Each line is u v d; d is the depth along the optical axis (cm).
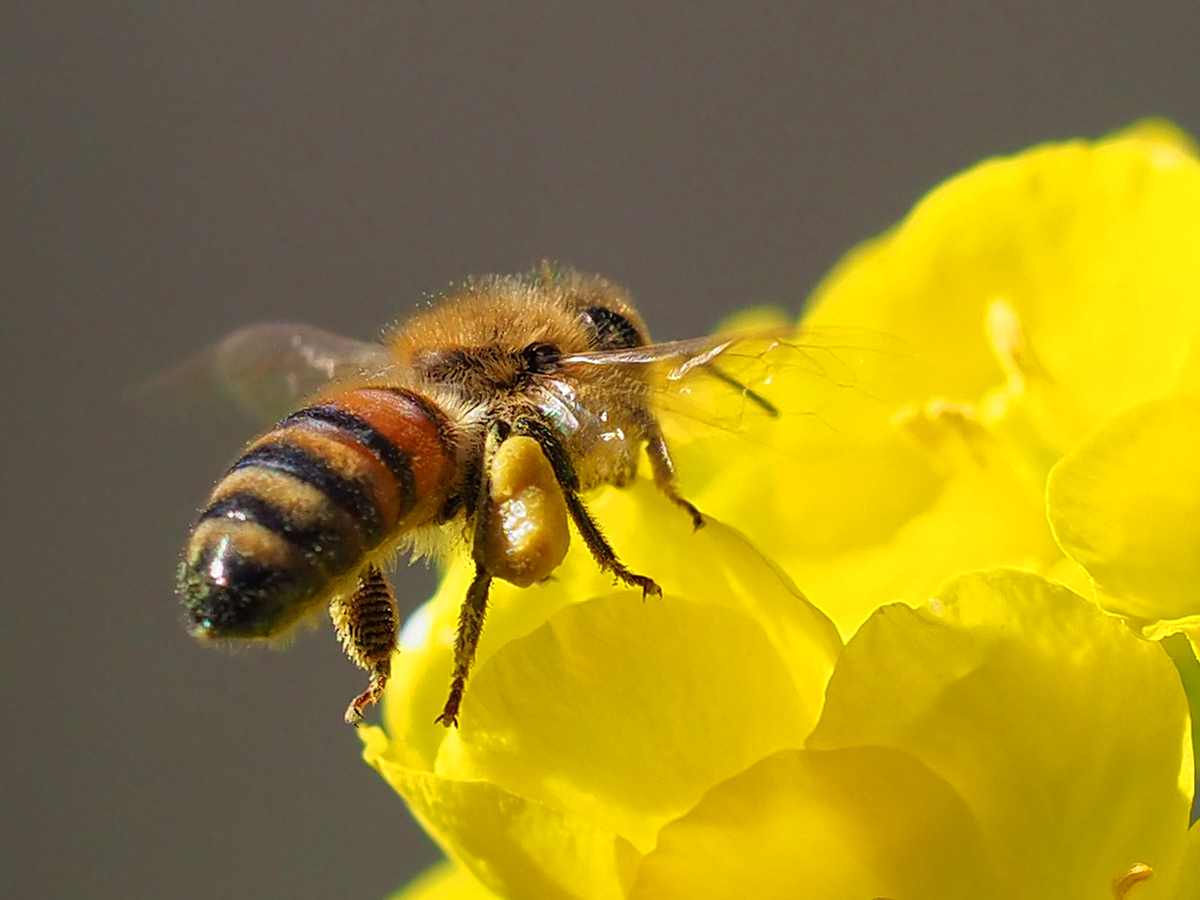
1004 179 10
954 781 9
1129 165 10
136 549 20
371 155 20
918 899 9
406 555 10
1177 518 9
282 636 10
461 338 10
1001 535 10
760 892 9
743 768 9
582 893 9
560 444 10
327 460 10
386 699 10
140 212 20
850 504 10
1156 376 10
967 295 11
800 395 10
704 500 11
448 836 9
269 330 11
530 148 20
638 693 9
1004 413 10
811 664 9
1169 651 9
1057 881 9
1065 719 9
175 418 11
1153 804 9
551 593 10
